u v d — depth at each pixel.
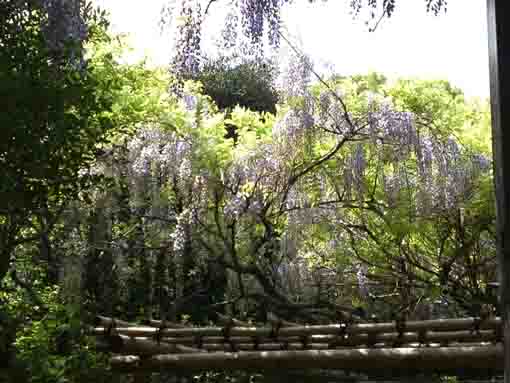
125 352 4.27
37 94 3.71
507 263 2.11
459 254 6.92
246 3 4.75
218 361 4.21
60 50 4.25
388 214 6.57
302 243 6.76
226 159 6.64
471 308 6.81
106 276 6.61
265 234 6.62
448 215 6.72
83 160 4.05
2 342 3.69
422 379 5.03
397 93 6.74
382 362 4.09
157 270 6.95
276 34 4.87
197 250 6.91
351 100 6.43
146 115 6.52
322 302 6.49
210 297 7.34
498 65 2.13
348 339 4.63
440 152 6.47
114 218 6.46
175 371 4.25
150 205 6.72
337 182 6.73
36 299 4.54
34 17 4.22
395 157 6.31
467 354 3.96
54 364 3.55
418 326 4.48
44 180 3.99
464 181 6.46
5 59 3.85
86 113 3.97
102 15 4.90
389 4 3.96
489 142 6.93
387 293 7.39
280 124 6.33
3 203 3.79
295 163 6.55
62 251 5.93
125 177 6.35
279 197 6.55
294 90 6.26
